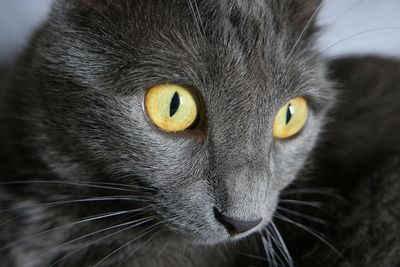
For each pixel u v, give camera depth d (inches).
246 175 10.7
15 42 15.9
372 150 13.1
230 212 10.6
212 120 10.8
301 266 12.4
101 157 11.2
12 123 12.6
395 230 11.8
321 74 12.3
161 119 10.7
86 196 11.9
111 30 11.0
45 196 12.1
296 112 11.7
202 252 12.7
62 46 11.3
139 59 10.7
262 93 11.0
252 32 11.0
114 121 10.9
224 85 10.7
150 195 11.2
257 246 12.7
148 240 12.0
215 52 10.7
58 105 11.3
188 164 10.8
